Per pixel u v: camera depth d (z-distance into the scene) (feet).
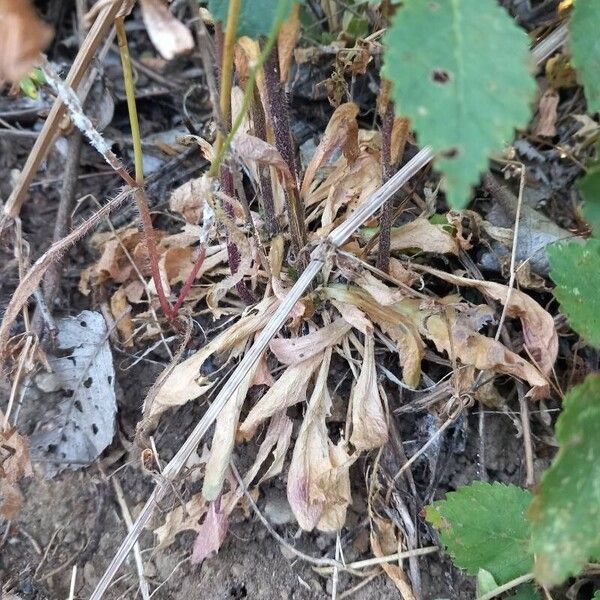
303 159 0.85
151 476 0.71
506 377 0.73
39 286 0.76
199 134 0.91
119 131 0.94
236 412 0.65
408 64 0.33
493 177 0.82
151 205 0.87
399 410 0.70
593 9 0.42
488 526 0.60
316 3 0.91
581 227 0.80
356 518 0.68
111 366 0.74
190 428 0.73
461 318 0.70
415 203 0.82
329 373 0.72
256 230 0.68
